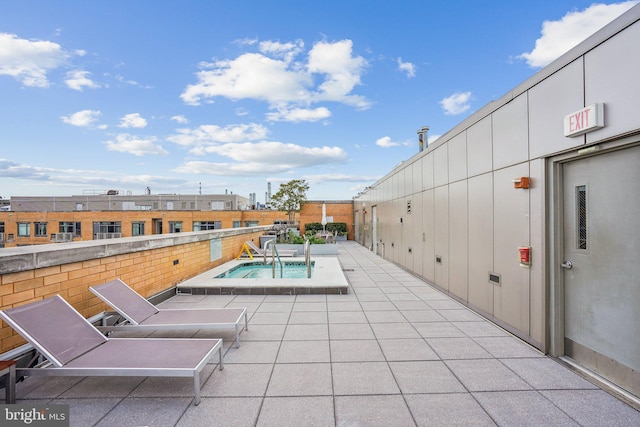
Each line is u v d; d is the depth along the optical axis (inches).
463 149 215.9
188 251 272.4
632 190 102.3
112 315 161.3
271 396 99.4
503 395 100.4
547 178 135.1
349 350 136.2
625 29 98.3
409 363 123.6
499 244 170.1
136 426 84.4
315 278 273.6
